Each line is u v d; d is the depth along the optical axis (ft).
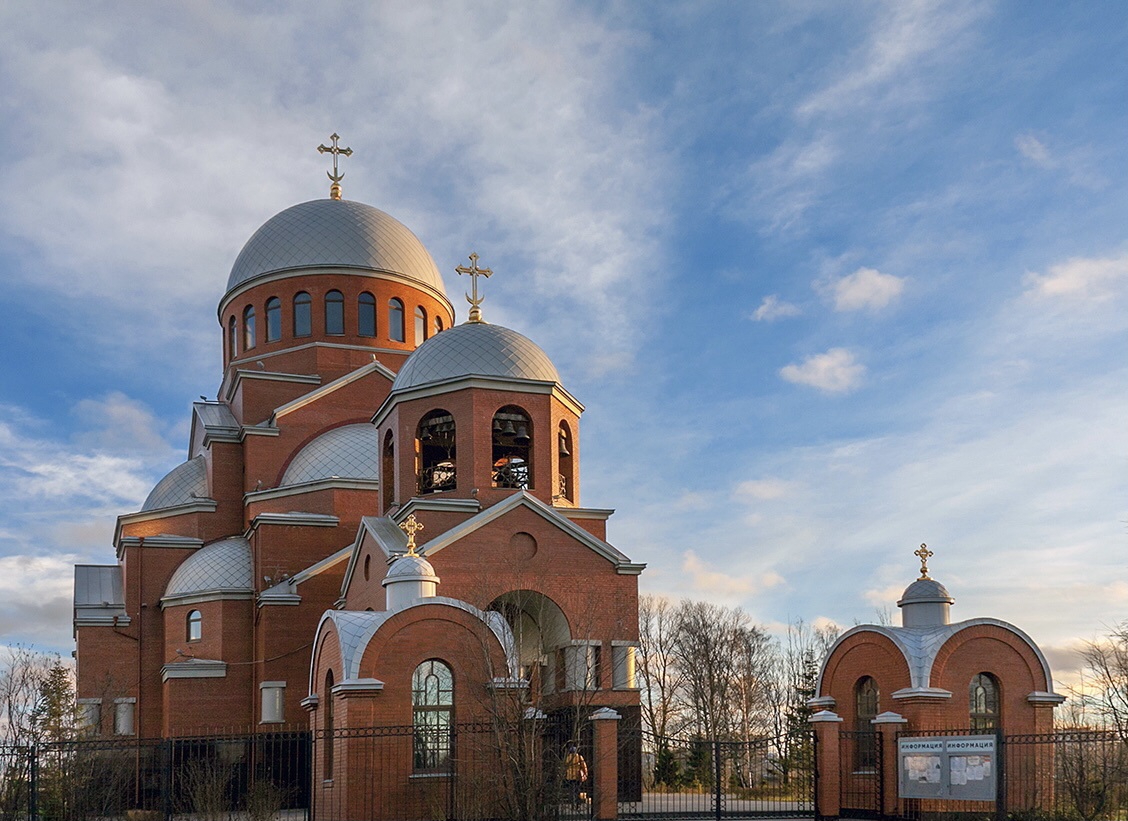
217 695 129.29
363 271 156.87
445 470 120.67
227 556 136.87
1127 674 124.26
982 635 97.76
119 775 102.58
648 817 90.99
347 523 136.05
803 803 106.32
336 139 173.17
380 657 90.33
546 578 107.45
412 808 88.22
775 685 218.18
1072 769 92.68
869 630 100.48
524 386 115.55
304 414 147.33
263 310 156.76
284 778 121.39
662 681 208.33
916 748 85.92
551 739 97.45
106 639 135.54
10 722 124.88
